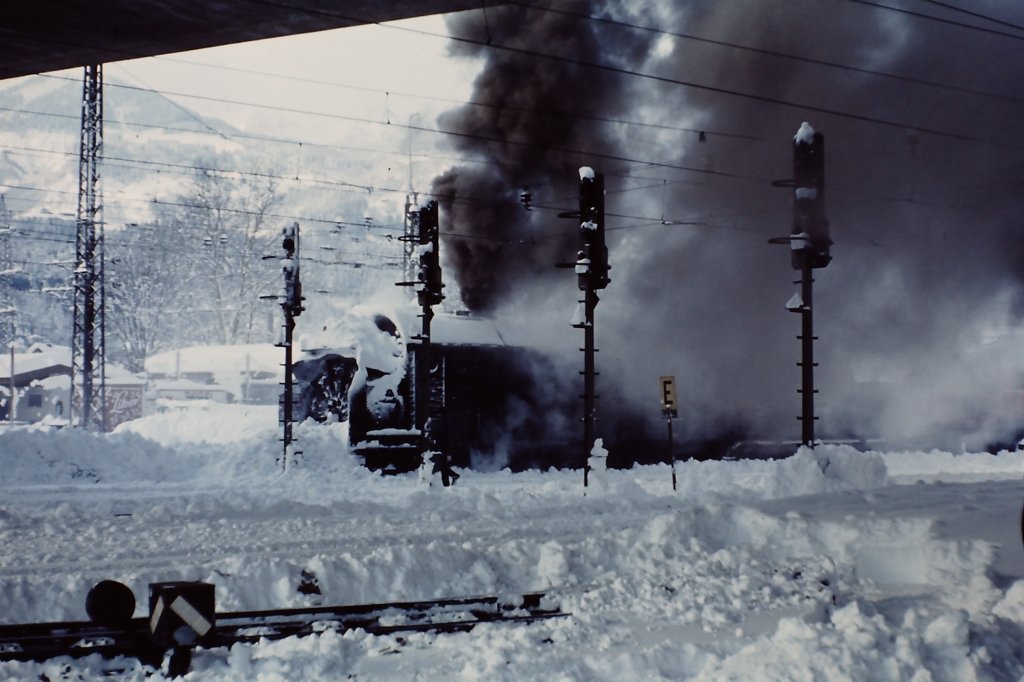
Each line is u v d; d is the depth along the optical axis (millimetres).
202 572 11695
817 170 25062
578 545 12867
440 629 9617
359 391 32281
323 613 10156
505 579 12062
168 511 18891
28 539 15523
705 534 14094
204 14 29406
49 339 106000
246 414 41000
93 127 43125
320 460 32938
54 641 8828
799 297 24766
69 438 31953
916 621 8133
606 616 9914
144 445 33031
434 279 28359
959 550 11477
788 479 23328
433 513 18891
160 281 94188
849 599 10539
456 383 32625
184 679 7652
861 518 14219
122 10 28906
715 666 7570
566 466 34250
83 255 42969
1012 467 36188
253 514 19125
